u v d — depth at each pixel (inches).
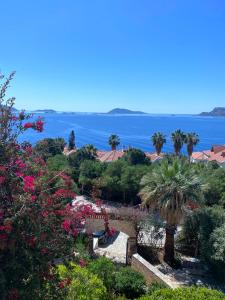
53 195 281.3
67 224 277.9
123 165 2065.7
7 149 266.2
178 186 948.0
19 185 257.6
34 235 243.1
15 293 238.4
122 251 1143.0
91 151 2581.2
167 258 989.8
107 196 2026.3
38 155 302.8
